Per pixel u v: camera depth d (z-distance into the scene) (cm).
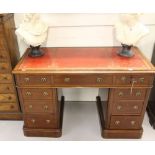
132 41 163
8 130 201
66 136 193
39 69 153
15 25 187
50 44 199
